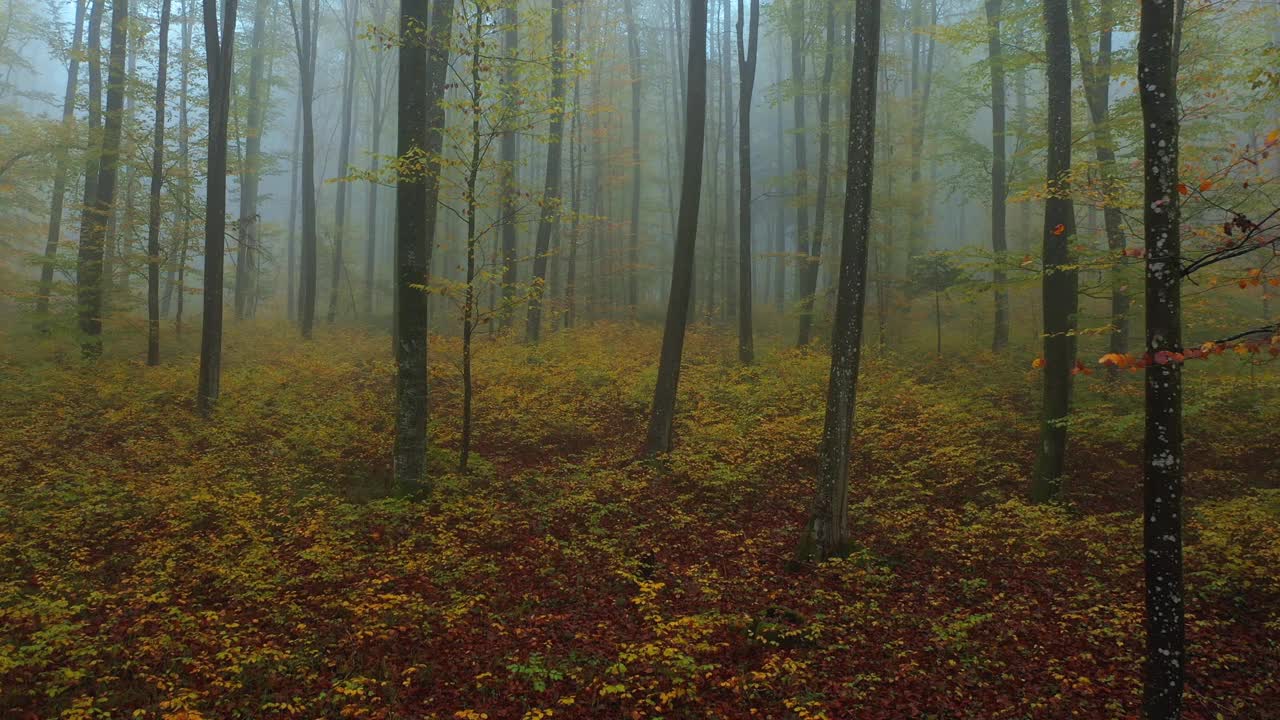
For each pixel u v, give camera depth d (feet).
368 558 29.40
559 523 34.60
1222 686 20.49
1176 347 16.29
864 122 29.12
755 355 68.03
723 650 23.47
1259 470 38.50
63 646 21.06
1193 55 43.52
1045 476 36.35
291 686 20.66
